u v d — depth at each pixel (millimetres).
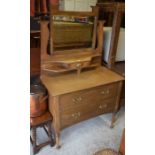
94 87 1511
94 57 1747
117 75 1708
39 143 1682
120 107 2031
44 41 1451
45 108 1546
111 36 1736
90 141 1761
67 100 1433
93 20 1621
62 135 1812
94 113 1685
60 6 2160
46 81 1519
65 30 1517
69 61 1539
